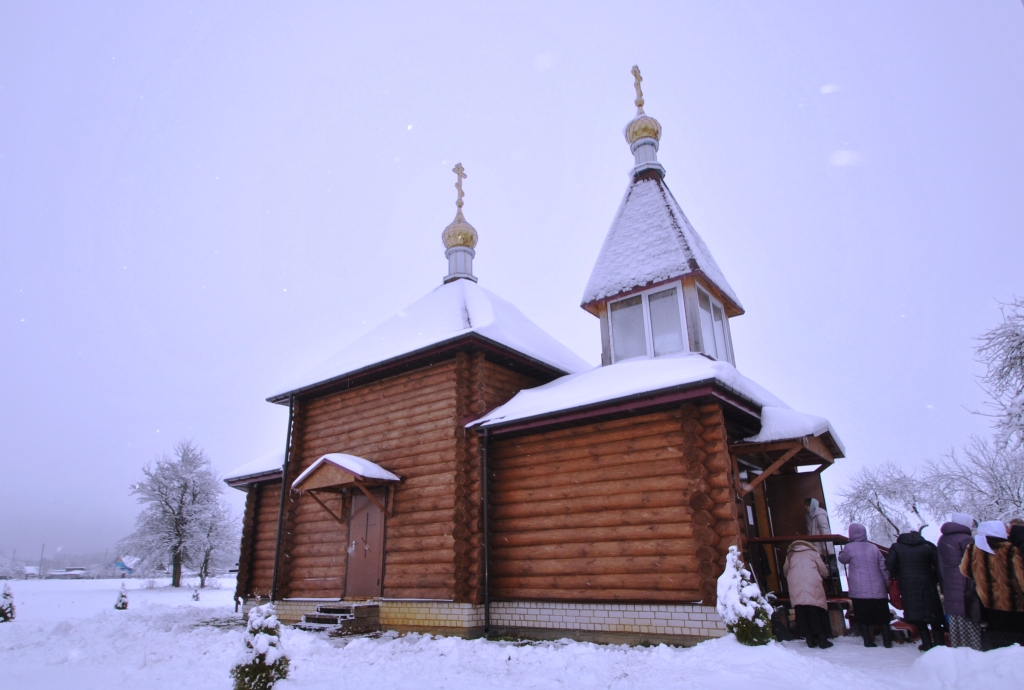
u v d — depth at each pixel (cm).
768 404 1088
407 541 1188
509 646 920
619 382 1051
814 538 905
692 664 722
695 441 937
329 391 1448
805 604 821
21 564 7006
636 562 959
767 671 638
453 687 709
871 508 2678
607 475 1023
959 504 2316
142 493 3978
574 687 680
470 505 1126
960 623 696
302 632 1077
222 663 912
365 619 1153
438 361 1262
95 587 3891
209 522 4006
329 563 1320
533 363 1313
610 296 1324
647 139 1490
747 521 1030
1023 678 528
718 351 1331
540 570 1052
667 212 1345
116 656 1035
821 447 1049
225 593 3178
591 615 988
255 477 1598
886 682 600
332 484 1208
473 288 1557
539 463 1105
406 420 1273
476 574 1082
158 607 1905
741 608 778
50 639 1252
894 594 855
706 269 1286
